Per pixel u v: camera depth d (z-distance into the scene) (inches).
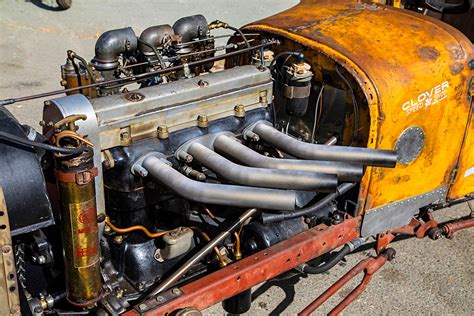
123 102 90.0
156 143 94.1
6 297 74.3
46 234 91.4
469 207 160.4
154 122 93.7
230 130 104.1
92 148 79.4
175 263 101.5
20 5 355.3
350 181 96.3
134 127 91.5
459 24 151.9
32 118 215.3
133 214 97.0
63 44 299.7
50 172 92.7
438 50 112.9
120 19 339.9
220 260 99.3
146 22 336.8
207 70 132.3
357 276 144.3
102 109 87.7
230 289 92.4
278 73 119.7
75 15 343.6
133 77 98.3
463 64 114.0
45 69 266.1
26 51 287.4
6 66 266.4
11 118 81.2
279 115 125.2
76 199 76.6
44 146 73.7
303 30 116.2
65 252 80.1
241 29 127.3
